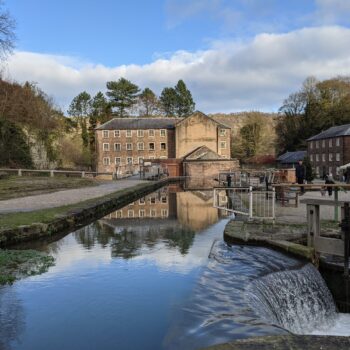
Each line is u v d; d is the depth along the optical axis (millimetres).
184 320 5723
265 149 97625
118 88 106375
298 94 89625
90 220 17000
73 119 106375
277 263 9164
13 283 7855
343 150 66688
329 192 21281
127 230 14570
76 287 7621
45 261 9500
